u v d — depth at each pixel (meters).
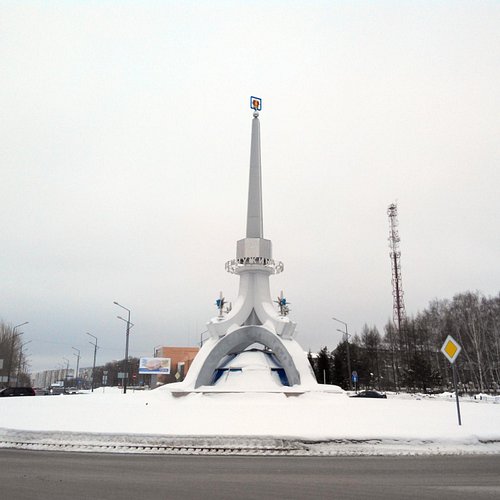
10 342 87.19
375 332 89.31
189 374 31.42
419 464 11.70
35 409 22.61
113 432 15.02
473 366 63.34
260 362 30.98
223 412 20.12
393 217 86.00
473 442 14.77
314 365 75.44
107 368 147.88
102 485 8.95
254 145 36.38
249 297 33.53
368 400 29.39
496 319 62.38
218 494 8.22
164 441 14.32
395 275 83.88
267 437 14.29
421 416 19.69
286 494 8.23
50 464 11.37
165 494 8.20
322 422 17.23
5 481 9.34
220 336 32.22
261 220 34.97
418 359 66.12
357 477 9.92
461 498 7.97
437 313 77.50
